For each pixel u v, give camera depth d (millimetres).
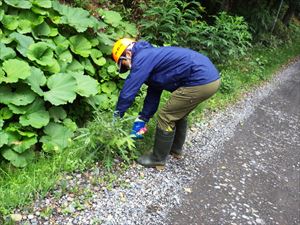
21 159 3346
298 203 3914
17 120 3609
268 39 12344
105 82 4695
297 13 19734
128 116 3877
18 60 3625
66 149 3600
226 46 6914
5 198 2887
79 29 4465
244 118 5898
